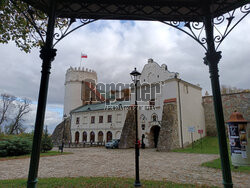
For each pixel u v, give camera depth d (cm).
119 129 3603
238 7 497
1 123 4516
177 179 777
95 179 742
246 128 900
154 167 1095
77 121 4525
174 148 2308
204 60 543
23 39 630
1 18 563
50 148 2327
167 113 2519
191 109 2866
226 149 463
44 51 480
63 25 550
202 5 537
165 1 528
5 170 1051
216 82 497
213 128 3077
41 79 468
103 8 527
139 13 553
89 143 4075
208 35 527
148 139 2897
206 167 1067
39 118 447
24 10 539
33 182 421
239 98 2883
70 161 1420
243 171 911
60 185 634
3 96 4597
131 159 1517
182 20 561
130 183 678
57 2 519
